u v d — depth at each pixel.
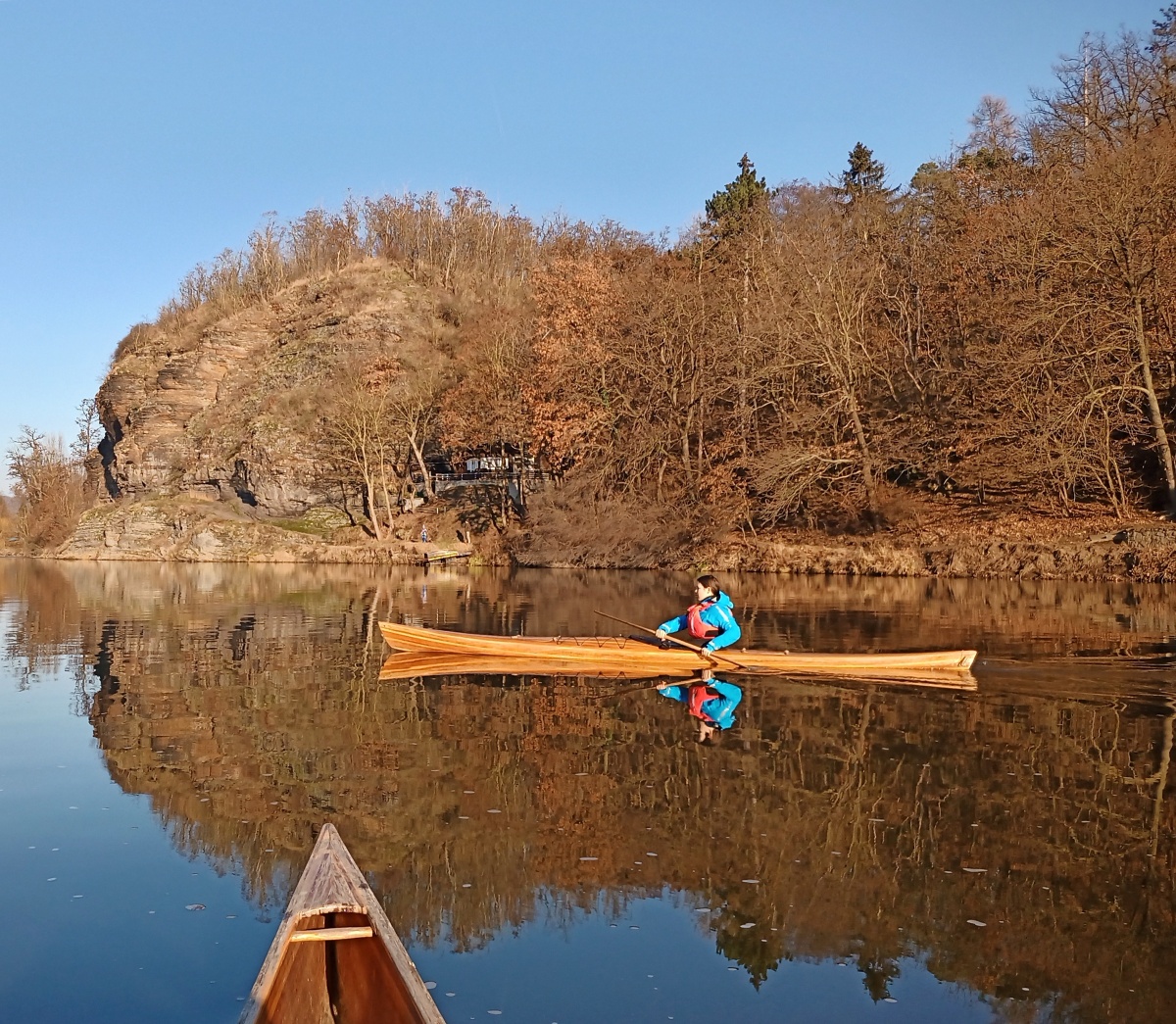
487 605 24.28
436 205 85.12
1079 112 34.41
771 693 12.34
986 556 28.47
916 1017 4.91
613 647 14.52
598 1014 4.93
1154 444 27.61
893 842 7.05
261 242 90.00
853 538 33.28
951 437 33.12
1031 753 9.36
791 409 37.75
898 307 37.75
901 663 13.44
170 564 49.59
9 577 39.22
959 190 39.94
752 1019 4.86
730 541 35.25
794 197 49.22
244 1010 4.12
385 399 50.53
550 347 39.59
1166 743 9.71
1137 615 18.91
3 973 5.36
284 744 9.98
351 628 19.83
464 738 10.12
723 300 38.41
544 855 6.90
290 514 55.03
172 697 12.52
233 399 66.19
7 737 10.38
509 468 46.75
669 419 38.34
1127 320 26.69
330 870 5.61
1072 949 5.56
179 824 7.62
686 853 6.92
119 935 5.80
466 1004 5.01
